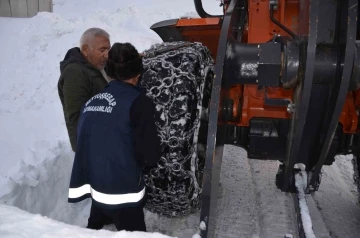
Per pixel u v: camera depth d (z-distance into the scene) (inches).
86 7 552.4
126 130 94.7
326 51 85.4
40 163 153.4
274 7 117.7
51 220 84.8
